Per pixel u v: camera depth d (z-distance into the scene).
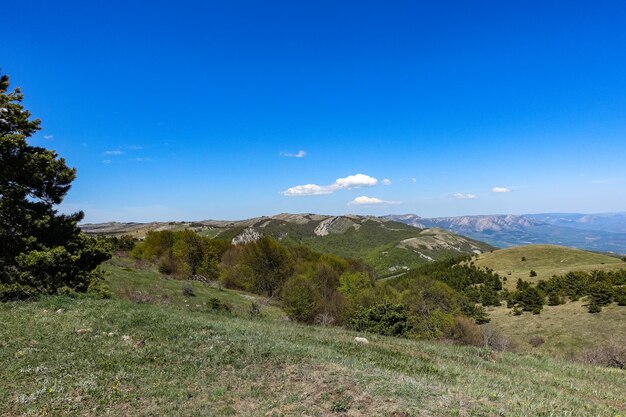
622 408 13.53
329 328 27.36
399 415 9.66
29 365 12.65
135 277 49.69
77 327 17.05
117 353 14.29
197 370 13.26
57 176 24.23
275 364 13.93
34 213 23.64
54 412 9.83
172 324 18.55
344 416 9.70
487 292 96.12
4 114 21.27
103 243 27.41
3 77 22.22
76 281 25.02
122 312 19.98
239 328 19.77
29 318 17.80
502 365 19.22
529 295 78.69
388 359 16.70
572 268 112.69
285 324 26.72
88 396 10.83
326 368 13.52
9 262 22.19
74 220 25.83
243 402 10.87
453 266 144.50
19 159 21.95
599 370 20.38
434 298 64.00
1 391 10.71
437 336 57.28
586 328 62.00
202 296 50.62
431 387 12.09
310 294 60.31
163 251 90.44
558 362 21.92
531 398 12.49
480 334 57.06
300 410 10.08
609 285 72.12
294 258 97.75
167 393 11.24
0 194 22.11
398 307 45.47
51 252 22.48
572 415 11.31
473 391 12.25
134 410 10.17
